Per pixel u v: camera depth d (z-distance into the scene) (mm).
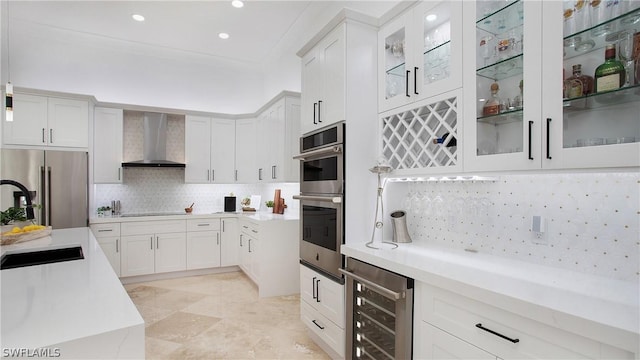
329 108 2383
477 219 1965
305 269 2674
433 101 1873
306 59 2740
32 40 4285
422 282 1587
